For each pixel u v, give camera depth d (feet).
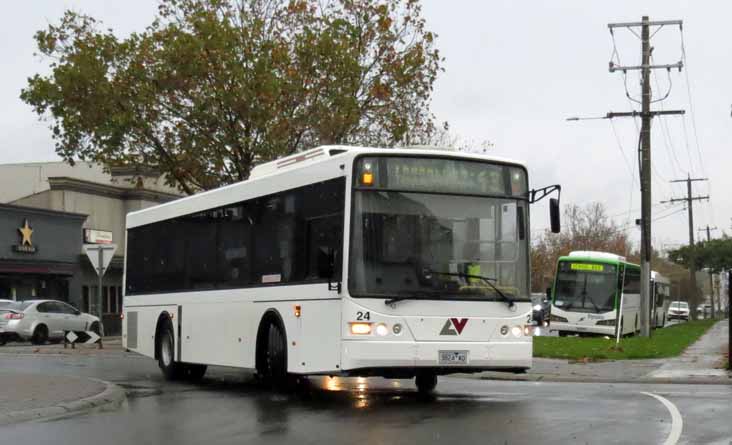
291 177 49.85
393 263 44.70
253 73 97.71
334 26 101.19
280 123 98.58
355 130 103.96
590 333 139.95
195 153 101.35
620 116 118.93
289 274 49.26
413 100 106.22
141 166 105.91
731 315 66.33
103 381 56.29
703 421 37.88
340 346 44.29
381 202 45.03
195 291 59.88
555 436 34.12
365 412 41.91
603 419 38.58
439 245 45.52
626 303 142.92
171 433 36.83
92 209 169.27
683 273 395.55
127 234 71.46
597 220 321.11
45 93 101.55
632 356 80.79
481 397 48.26
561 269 141.79
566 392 50.98
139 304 68.28
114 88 100.48
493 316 45.85
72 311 127.65
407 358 44.16
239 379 63.46
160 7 101.81
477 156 46.93
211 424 39.19
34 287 150.30
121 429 38.22
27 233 147.84
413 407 43.62
